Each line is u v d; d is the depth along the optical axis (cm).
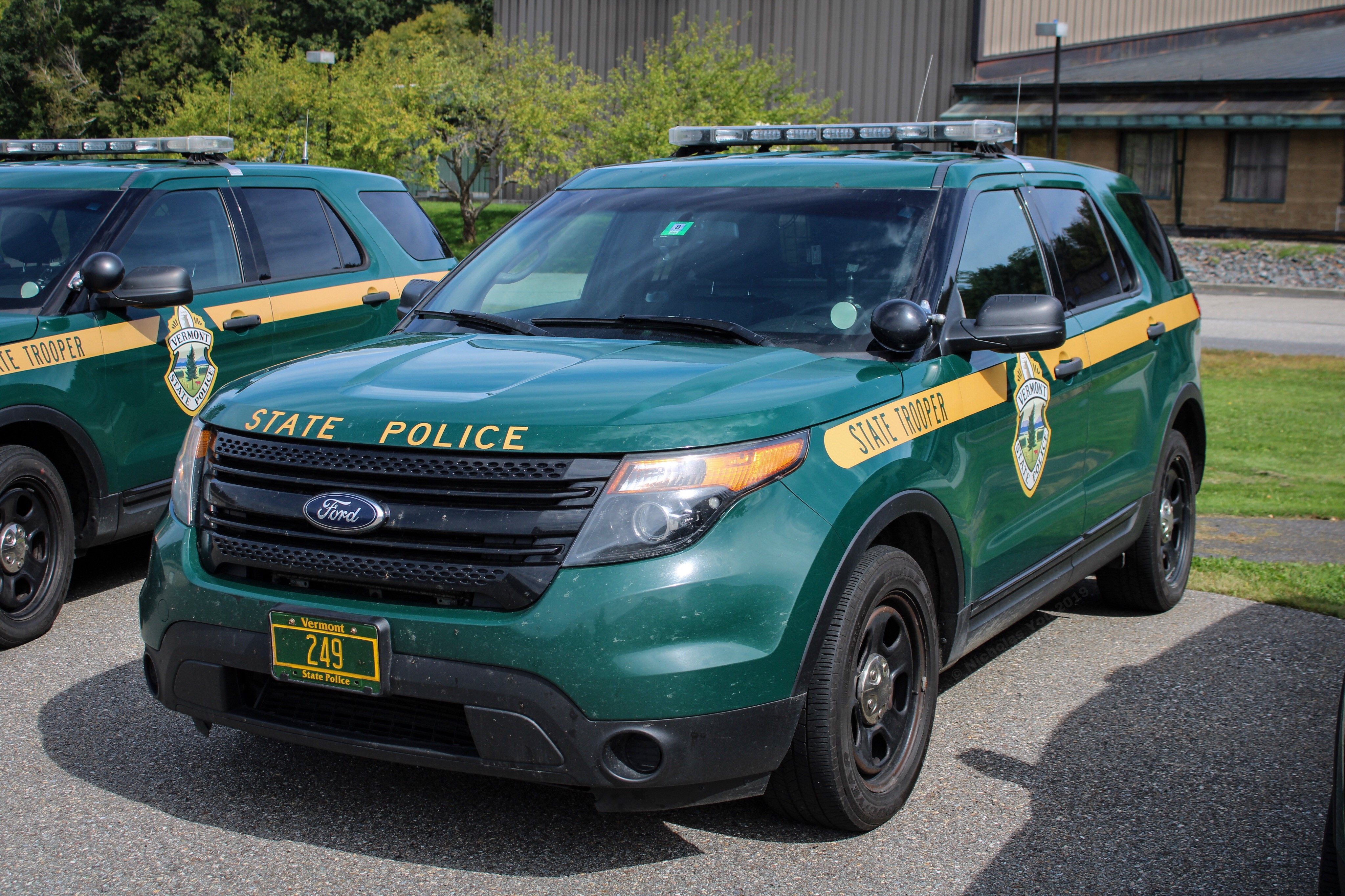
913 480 352
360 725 317
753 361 354
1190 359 585
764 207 426
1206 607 585
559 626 291
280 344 661
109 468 559
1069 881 324
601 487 297
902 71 3966
